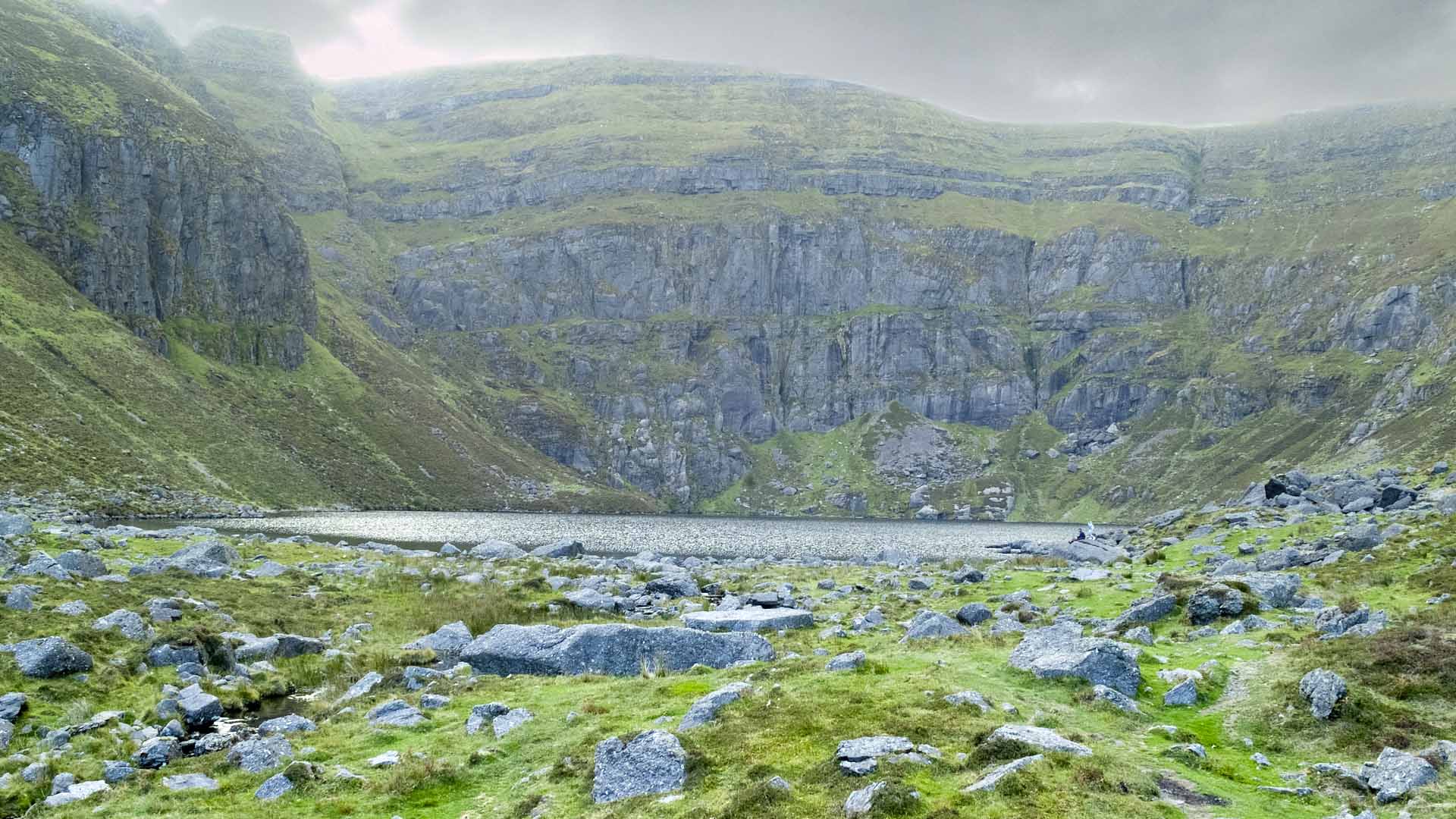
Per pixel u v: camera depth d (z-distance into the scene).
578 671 34.00
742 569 84.25
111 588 45.59
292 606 49.62
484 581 61.66
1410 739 20.64
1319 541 56.16
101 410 187.12
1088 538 119.88
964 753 20.45
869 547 152.62
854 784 19.14
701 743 22.78
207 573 55.50
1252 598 35.19
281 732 28.53
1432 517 55.25
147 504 158.12
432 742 26.38
